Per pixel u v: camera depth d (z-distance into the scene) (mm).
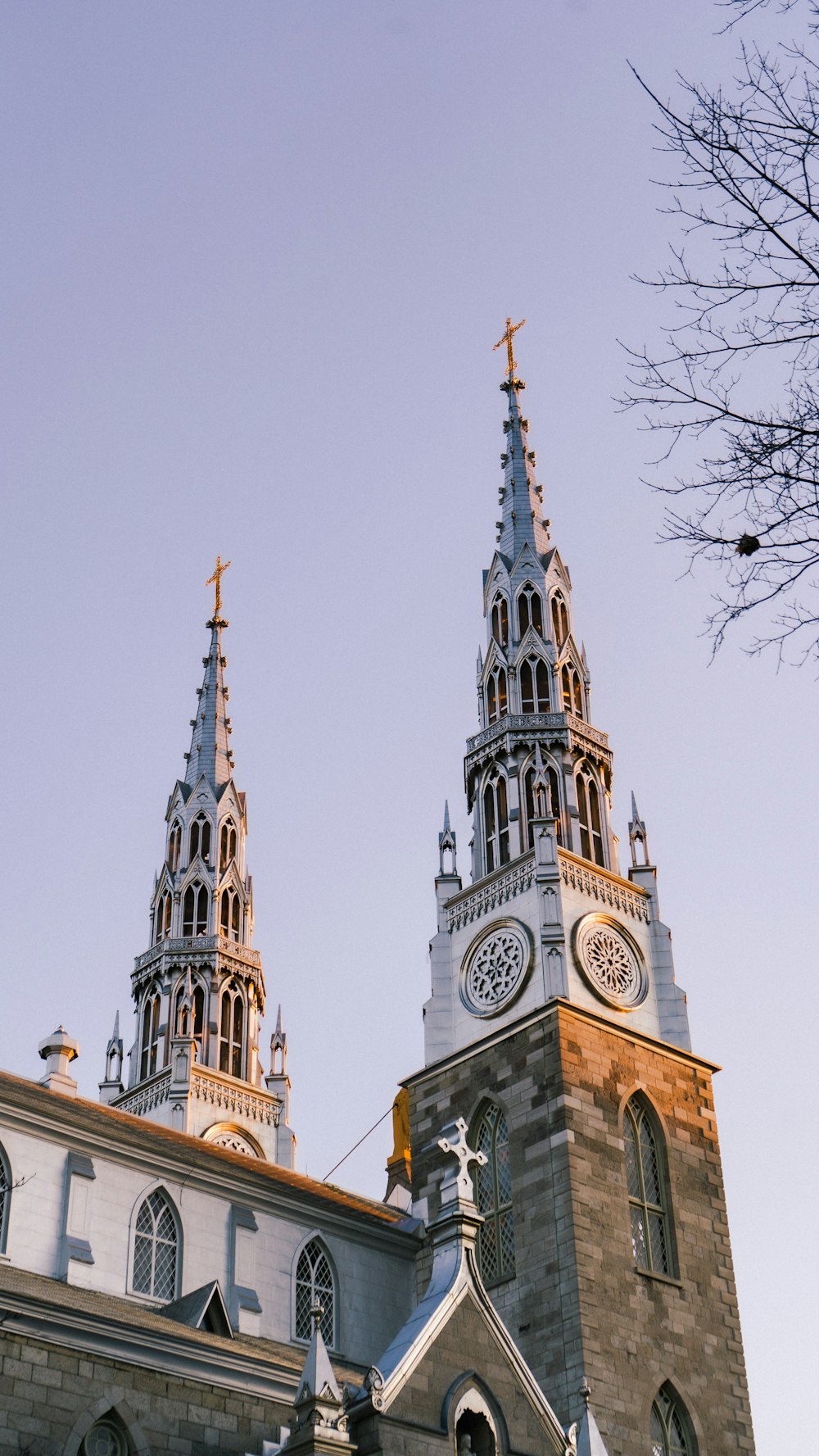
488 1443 39656
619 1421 48000
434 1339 39969
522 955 56812
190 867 81500
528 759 61844
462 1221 42281
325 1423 36469
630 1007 56875
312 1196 52062
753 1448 51312
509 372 74125
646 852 61406
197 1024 77812
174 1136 54594
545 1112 52906
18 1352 36406
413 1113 57156
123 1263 46094
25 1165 45438
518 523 68750
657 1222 53469
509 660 64375
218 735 86750
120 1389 37750
